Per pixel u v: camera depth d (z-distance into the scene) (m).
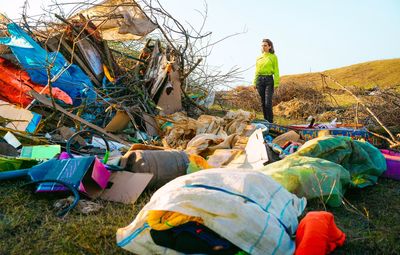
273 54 11.48
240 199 3.30
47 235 3.88
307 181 4.73
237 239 3.16
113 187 4.93
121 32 10.27
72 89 8.78
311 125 8.96
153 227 3.32
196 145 6.68
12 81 8.45
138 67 10.45
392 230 4.18
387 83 24.92
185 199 3.24
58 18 9.59
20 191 4.80
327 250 3.55
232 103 15.36
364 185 5.55
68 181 4.77
